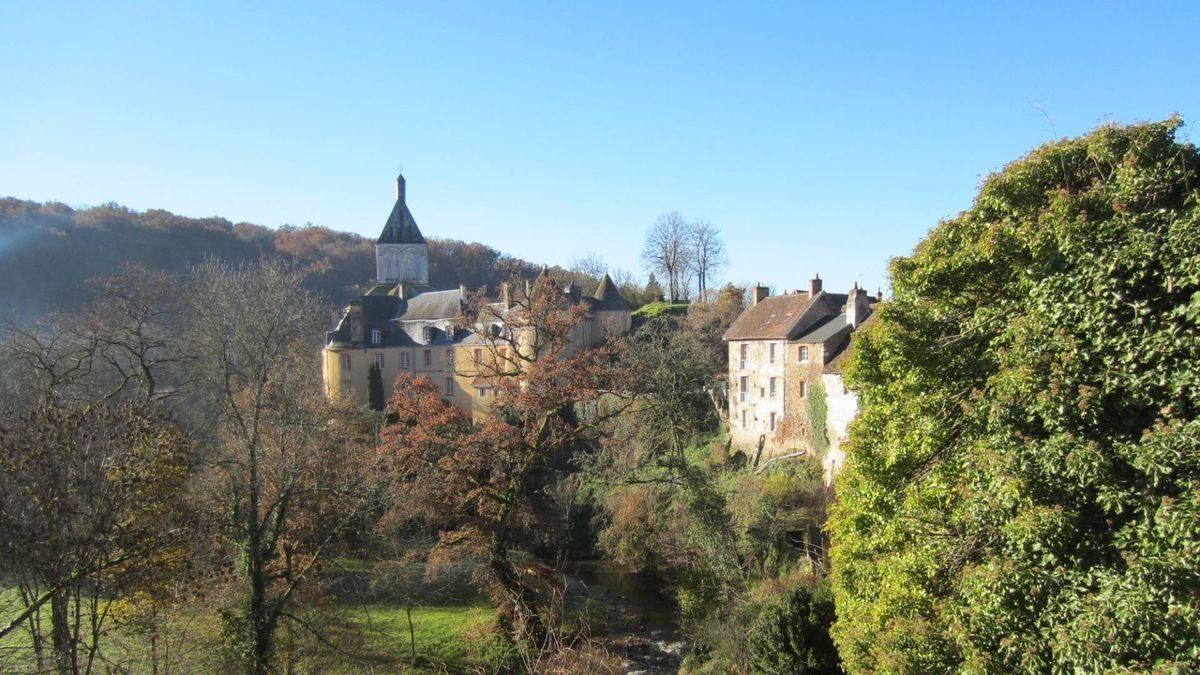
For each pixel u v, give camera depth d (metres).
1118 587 10.61
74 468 15.34
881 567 15.28
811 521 32.38
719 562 29.22
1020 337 12.77
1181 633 9.84
